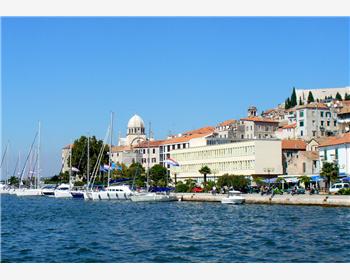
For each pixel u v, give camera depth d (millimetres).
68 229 65125
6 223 75188
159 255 43656
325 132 172625
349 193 94250
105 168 146375
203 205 105688
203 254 43750
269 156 143125
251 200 103938
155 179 162375
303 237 52031
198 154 166000
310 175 123312
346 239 50125
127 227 66062
